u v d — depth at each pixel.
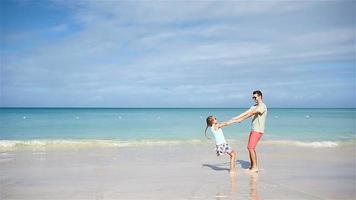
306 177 8.73
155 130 25.50
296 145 15.98
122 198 6.70
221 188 7.49
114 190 7.31
